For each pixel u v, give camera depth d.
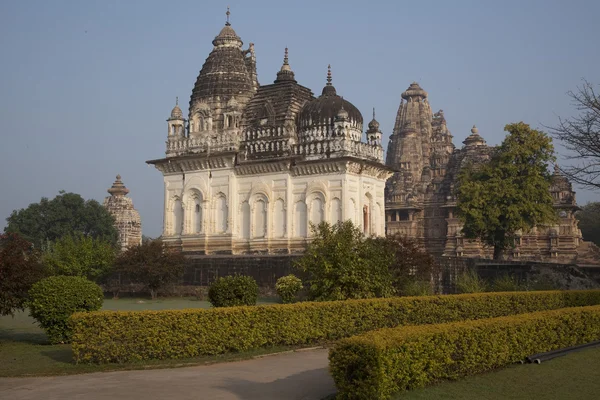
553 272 38.34
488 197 55.12
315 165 44.03
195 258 42.88
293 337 20.53
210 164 48.09
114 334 17.80
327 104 45.75
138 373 16.39
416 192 96.94
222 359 18.23
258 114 47.56
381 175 47.59
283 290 31.28
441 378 15.10
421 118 108.31
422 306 23.92
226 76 50.06
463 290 34.09
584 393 14.58
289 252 44.41
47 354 19.70
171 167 49.72
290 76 49.03
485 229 55.91
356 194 44.44
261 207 46.12
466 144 96.50
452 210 90.38
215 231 47.50
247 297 24.84
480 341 16.17
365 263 26.22
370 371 12.57
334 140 43.69
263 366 17.34
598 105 32.62
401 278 31.70
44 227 83.56
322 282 26.14
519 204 54.78
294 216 44.94
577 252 79.25
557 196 80.19
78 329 17.75
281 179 45.44
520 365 17.47
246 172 46.94
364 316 22.36
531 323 18.38
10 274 22.44
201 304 36.72
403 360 13.59
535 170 55.62
